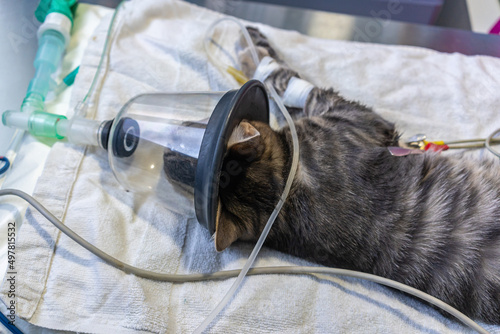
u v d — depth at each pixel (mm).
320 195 1060
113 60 1409
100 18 1565
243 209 984
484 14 2061
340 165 1094
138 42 1507
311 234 1057
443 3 2072
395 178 1100
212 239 1095
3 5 1390
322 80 1484
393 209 1062
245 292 999
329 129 1179
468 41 1709
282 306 987
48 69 1353
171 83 1400
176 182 996
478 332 929
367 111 1297
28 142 1237
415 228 1054
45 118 1176
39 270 995
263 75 1345
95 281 985
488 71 1533
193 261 1062
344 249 1047
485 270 1022
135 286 978
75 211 1101
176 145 979
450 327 1013
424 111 1435
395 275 1047
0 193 1044
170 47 1477
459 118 1420
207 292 1010
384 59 1553
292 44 1561
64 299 970
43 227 1046
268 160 1047
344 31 1715
